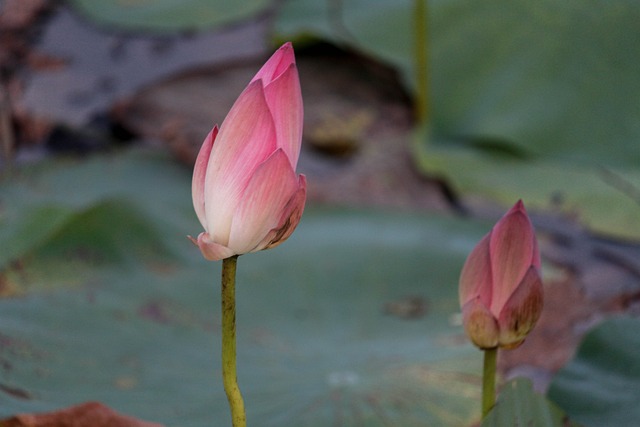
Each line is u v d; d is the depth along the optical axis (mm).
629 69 2621
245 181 1447
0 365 1708
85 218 2039
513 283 1525
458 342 1872
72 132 2938
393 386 1781
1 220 2113
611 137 2604
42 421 1576
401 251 2188
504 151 2723
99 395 1718
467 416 1747
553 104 2691
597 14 2676
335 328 1906
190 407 1724
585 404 1608
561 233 2396
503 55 2814
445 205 2619
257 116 1444
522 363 1847
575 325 1920
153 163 2807
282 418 1724
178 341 1836
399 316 1938
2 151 2773
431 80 2863
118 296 1896
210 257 1456
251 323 1902
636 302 1990
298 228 2303
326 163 2871
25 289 1895
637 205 2439
